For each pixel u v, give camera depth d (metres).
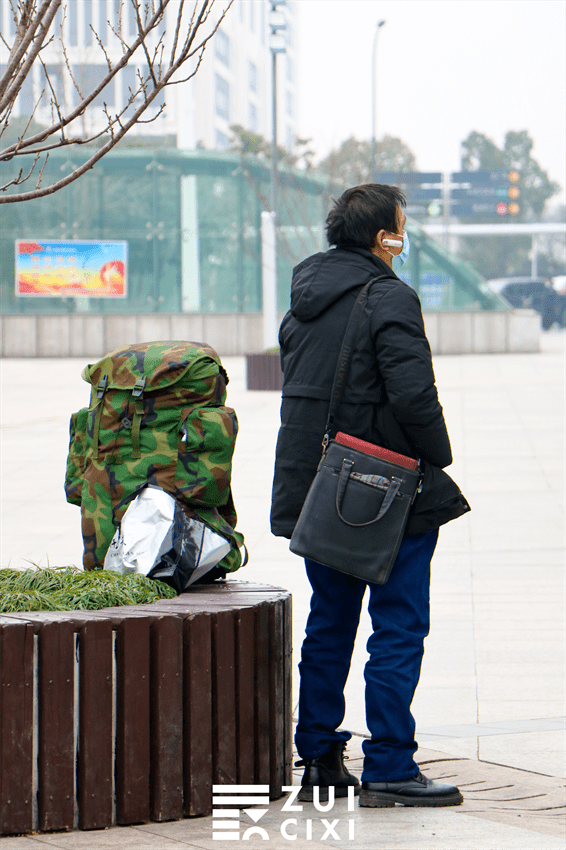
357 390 8.18
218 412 9.42
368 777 8.34
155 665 7.86
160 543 9.12
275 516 8.48
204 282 86.56
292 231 86.81
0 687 7.42
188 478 9.33
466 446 35.84
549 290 141.25
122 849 7.12
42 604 8.23
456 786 8.99
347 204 8.62
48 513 24.88
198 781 7.98
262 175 87.00
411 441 8.20
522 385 56.94
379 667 8.25
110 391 9.59
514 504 25.80
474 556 20.22
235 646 8.23
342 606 8.59
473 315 87.88
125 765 7.72
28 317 84.06
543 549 20.78
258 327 85.81
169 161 85.81
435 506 8.15
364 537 8.00
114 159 85.19
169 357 9.45
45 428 40.69
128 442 9.45
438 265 89.56
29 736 7.49
